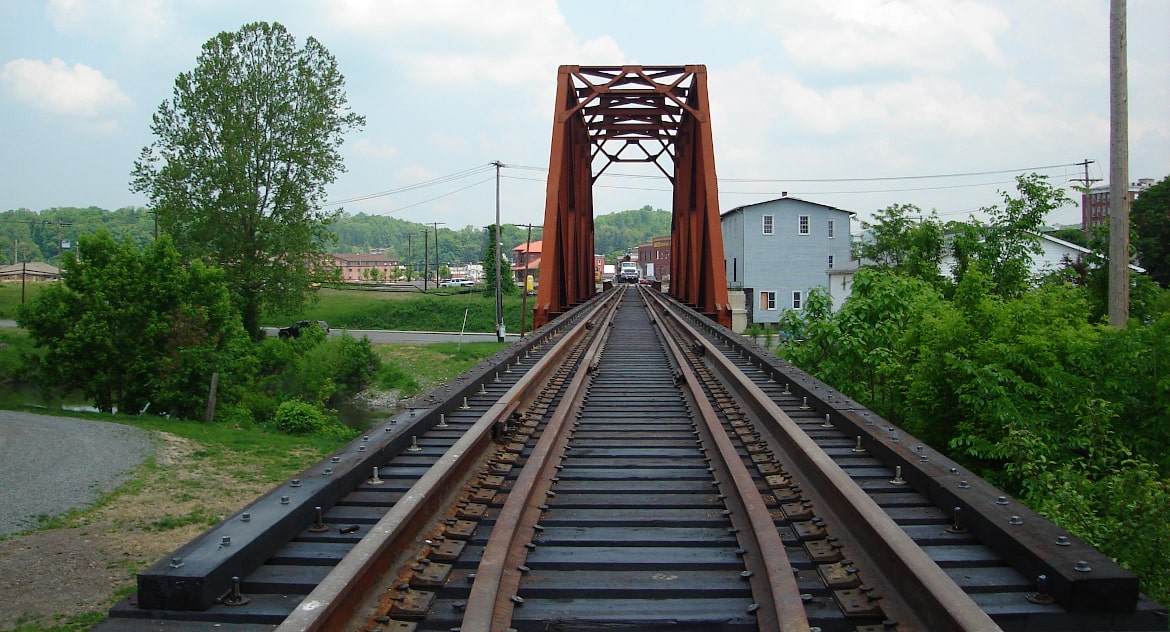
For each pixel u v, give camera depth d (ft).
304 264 122.31
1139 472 20.95
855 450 17.88
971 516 12.43
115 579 29.01
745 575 11.51
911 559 10.02
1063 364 32.37
